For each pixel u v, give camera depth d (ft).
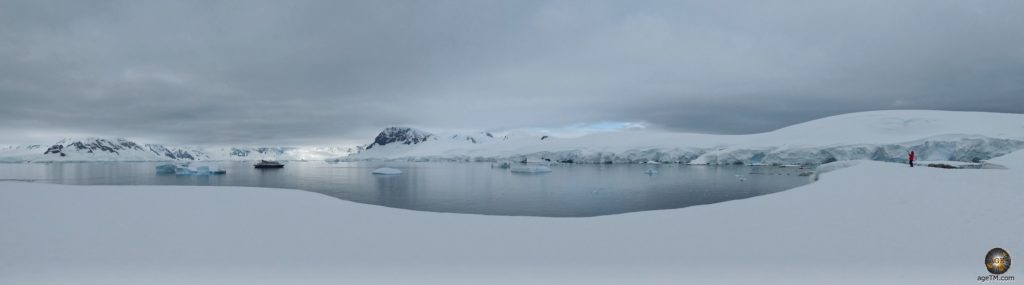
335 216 34.86
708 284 20.12
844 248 24.86
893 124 260.83
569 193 104.17
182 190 49.24
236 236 28.43
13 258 23.53
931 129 246.47
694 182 135.54
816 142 250.98
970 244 24.64
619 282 20.52
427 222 33.27
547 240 27.91
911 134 246.47
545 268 22.66
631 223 32.30
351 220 33.55
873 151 216.33
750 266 22.45
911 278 20.40
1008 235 25.53
